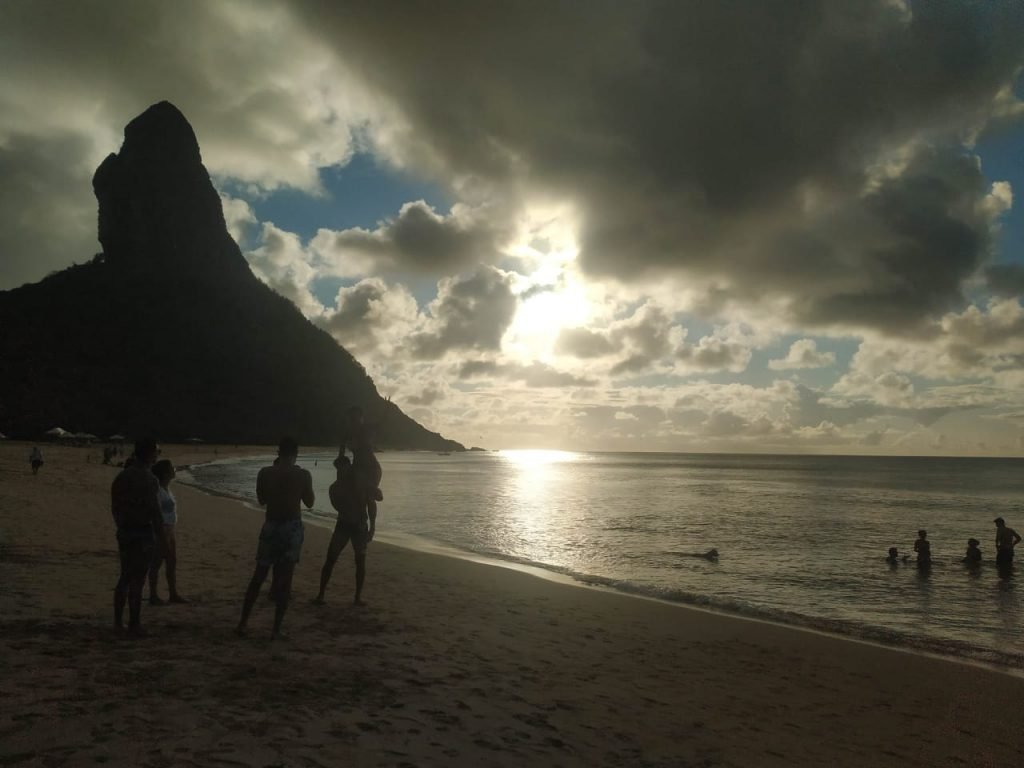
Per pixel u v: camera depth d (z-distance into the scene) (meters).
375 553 15.03
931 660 8.28
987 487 67.75
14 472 31.06
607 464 179.62
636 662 7.23
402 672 5.83
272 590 6.63
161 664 5.33
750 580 15.31
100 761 3.44
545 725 4.92
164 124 150.25
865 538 24.17
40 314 123.62
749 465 176.75
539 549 19.33
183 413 121.00
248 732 4.07
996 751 5.39
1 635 5.79
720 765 4.58
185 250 148.38
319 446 136.12
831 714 6.06
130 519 6.21
